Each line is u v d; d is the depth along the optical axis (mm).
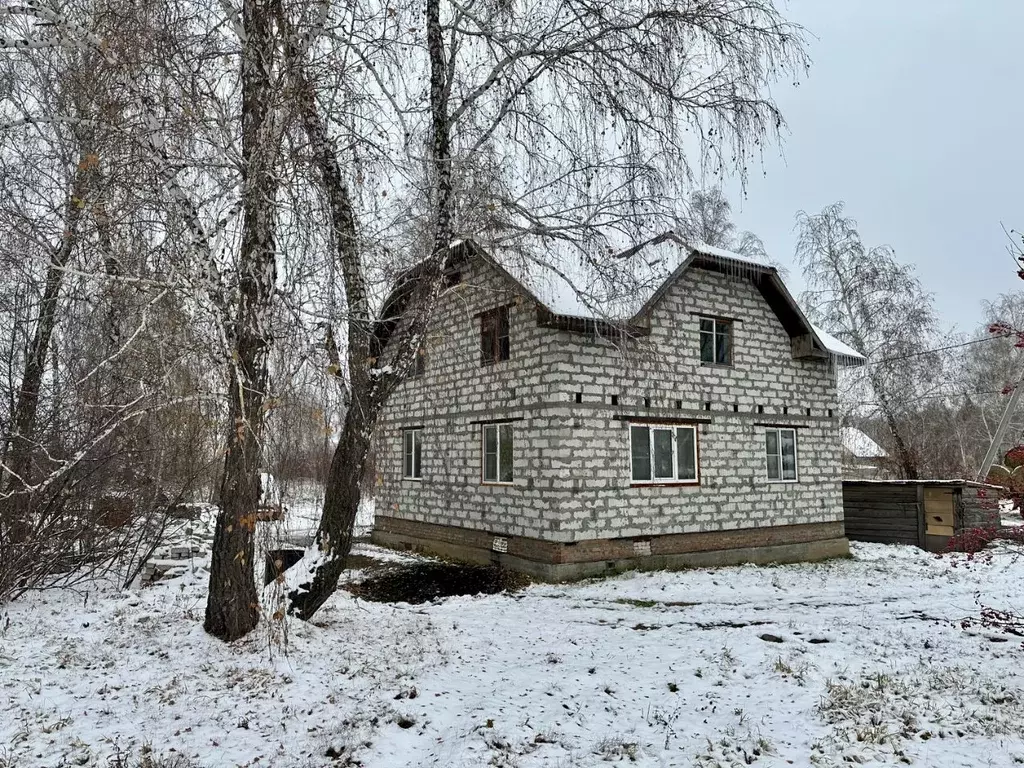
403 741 5309
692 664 7539
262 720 5672
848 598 12070
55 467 9359
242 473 7117
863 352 28641
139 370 8703
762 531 16281
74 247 7125
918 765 4848
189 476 11094
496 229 8344
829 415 18031
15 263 8594
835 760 4902
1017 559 15781
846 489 20922
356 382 8102
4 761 4789
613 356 14273
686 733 5512
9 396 9477
